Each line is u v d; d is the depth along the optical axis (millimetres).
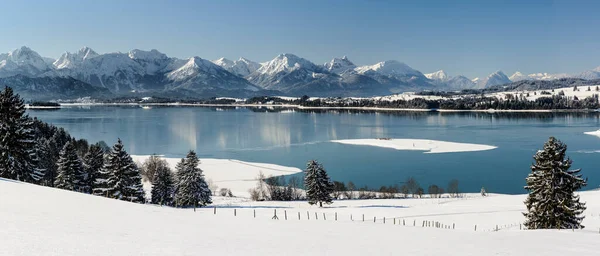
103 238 18359
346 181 115562
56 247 15195
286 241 22484
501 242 25844
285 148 177625
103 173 71375
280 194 93062
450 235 28375
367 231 28656
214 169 128500
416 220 53656
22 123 64375
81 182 80438
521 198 75938
